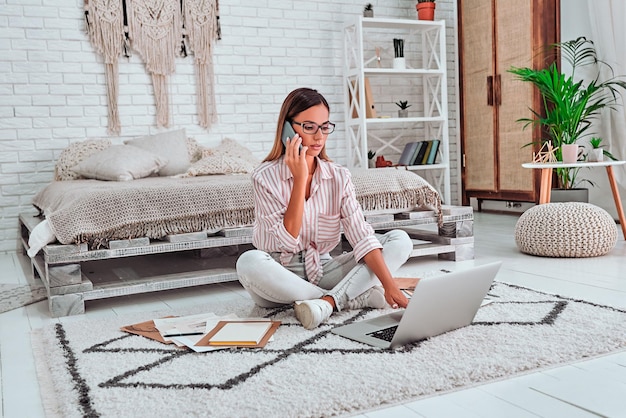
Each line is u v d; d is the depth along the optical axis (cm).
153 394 141
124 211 249
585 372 149
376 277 211
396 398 136
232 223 268
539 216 311
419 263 315
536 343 167
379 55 539
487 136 532
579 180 459
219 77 494
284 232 198
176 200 260
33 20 433
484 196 542
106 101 456
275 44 514
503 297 222
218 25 489
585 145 450
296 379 146
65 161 415
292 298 204
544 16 463
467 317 185
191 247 260
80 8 445
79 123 449
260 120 511
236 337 179
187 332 190
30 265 370
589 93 402
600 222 299
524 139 488
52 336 197
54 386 154
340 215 211
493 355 159
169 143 432
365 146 506
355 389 138
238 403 133
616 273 264
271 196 205
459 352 162
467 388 143
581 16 454
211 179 312
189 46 480
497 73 514
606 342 166
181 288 286
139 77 467
